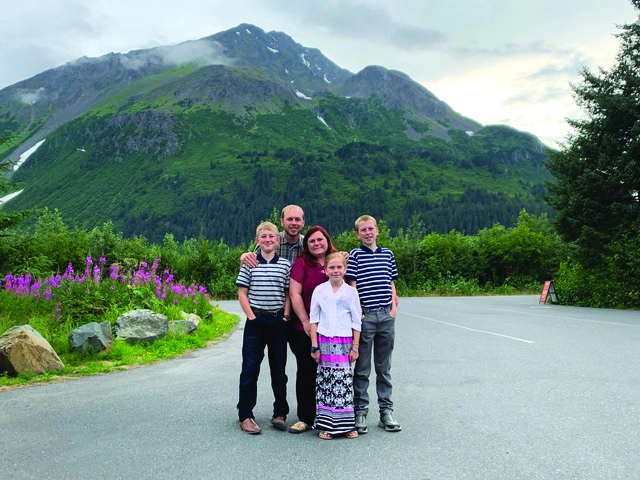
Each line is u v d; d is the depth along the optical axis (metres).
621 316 16.94
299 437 4.66
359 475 3.68
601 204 21.67
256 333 5.04
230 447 4.34
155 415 5.37
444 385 6.73
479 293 44.69
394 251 49.09
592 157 22.75
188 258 43.06
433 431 4.76
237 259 43.62
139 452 4.20
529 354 9.13
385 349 5.07
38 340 7.95
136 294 12.59
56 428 4.88
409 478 3.62
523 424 4.90
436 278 48.84
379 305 5.11
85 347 9.08
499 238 51.38
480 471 3.73
